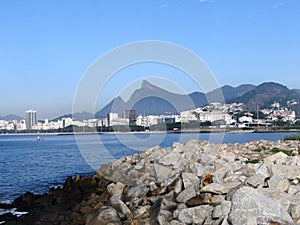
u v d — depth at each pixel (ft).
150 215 35.99
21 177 97.35
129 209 38.42
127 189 42.70
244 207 26.20
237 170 39.29
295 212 26.96
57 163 120.06
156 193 39.63
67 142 270.87
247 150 57.77
